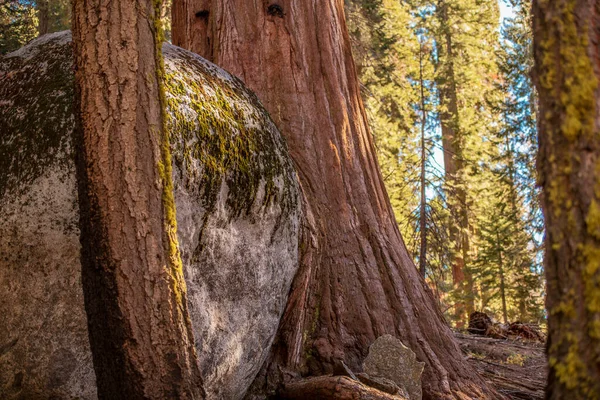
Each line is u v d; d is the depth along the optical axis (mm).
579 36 1788
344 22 6523
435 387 4980
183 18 6707
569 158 1768
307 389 4391
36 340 3387
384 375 4707
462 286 19391
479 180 19000
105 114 2889
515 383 6051
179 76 3908
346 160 5742
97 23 2920
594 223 1716
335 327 5031
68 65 3721
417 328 5234
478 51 22625
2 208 3459
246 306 4051
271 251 4258
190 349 2912
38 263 3402
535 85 1907
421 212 12672
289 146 5602
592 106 1750
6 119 3627
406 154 16609
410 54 16438
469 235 19469
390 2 17641
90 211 2893
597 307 1699
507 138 18828
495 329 9188
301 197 5148
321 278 5160
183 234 3600
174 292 2887
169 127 3572
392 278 5391
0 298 3434
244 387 4285
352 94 6234
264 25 5996
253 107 4418
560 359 1773
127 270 2826
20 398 3424
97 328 2900
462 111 20703
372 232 5547
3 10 11898
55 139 3457
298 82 5848
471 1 22547
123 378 2846
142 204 2865
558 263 1789
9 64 3955
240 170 3959
